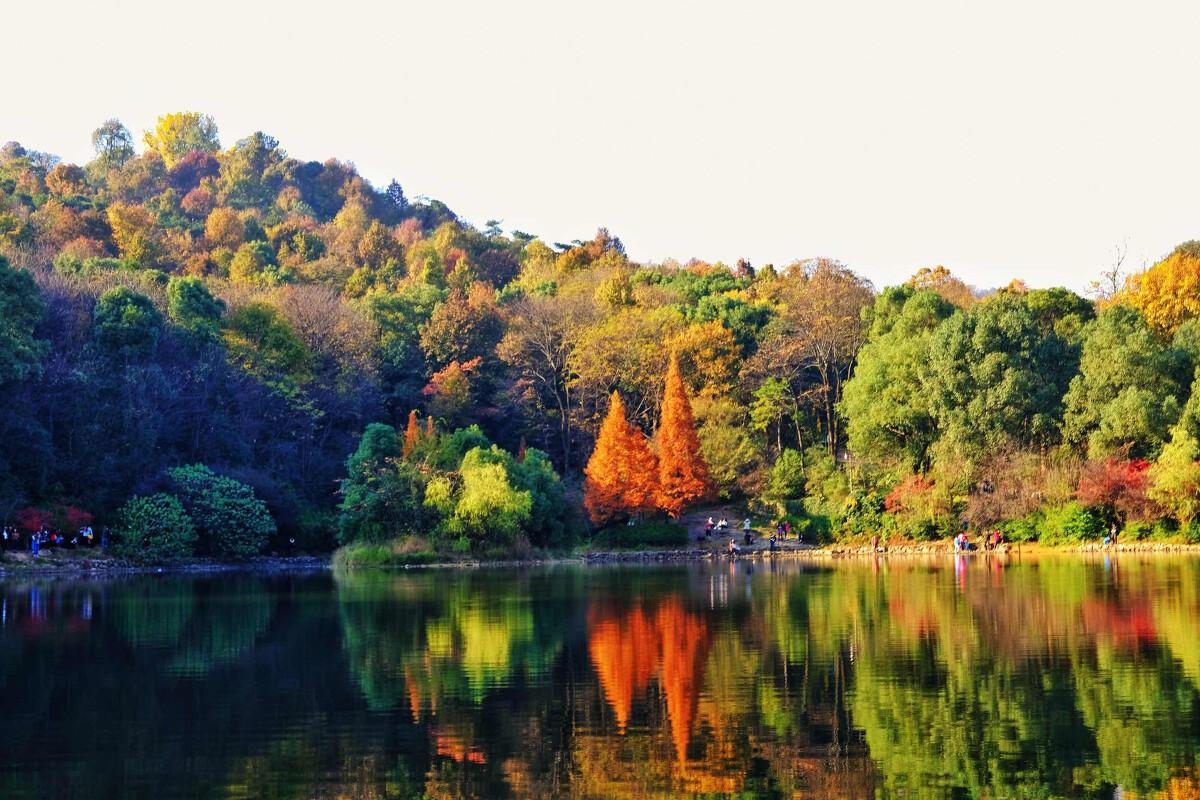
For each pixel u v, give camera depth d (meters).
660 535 89.75
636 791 19.52
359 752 21.86
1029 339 87.19
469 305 116.50
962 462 83.75
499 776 20.34
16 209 145.50
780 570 65.94
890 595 46.88
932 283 131.62
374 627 38.34
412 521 78.00
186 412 80.44
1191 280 98.88
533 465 85.75
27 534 68.94
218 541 74.69
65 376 73.19
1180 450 76.69
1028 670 28.55
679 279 138.12
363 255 173.88
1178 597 43.44
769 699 25.91
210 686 27.94
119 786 19.78
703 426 98.44
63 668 30.42
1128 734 22.34
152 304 84.50
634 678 28.53
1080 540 80.25
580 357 104.94
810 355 105.81
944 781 19.84
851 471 90.81
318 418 92.75
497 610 43.38
